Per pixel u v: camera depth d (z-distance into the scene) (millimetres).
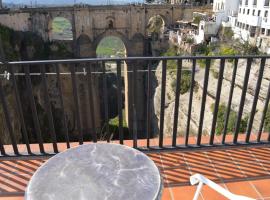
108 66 48656
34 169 3818
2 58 3316
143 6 45406
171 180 3619
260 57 3453
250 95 18594
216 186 2305
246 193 3436
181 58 3408
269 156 4129
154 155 4109
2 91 3539
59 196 1702
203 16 42438
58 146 4305
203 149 4184
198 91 24562
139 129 40656
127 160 2043
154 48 44812
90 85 3631
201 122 3953
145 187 1770
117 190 1745
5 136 24312
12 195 3383
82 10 43781
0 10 37656
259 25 31078
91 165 1988
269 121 13492
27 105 31781
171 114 28141
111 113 43406
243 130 16906
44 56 43594
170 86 28656
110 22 45375
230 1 37781
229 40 33344
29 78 3482
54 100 38438
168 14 46969
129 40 46656
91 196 1696
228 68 21719
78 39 45000
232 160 4027
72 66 3469
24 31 41812
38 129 3859
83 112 39469
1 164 3918
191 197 3342
